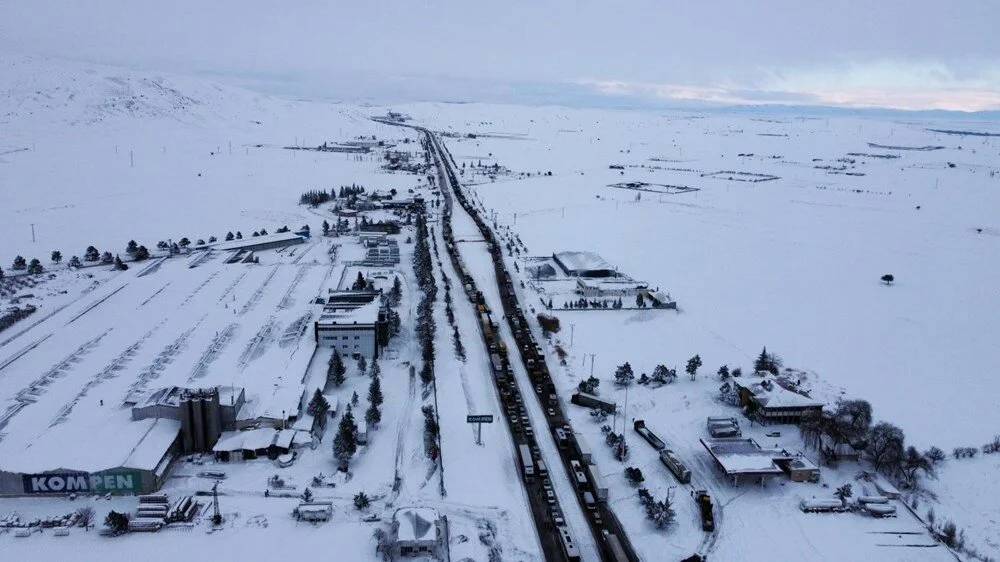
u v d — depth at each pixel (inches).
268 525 3636.8
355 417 4756.4
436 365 5634.8
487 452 4424.2
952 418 5000.0
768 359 5738.2
